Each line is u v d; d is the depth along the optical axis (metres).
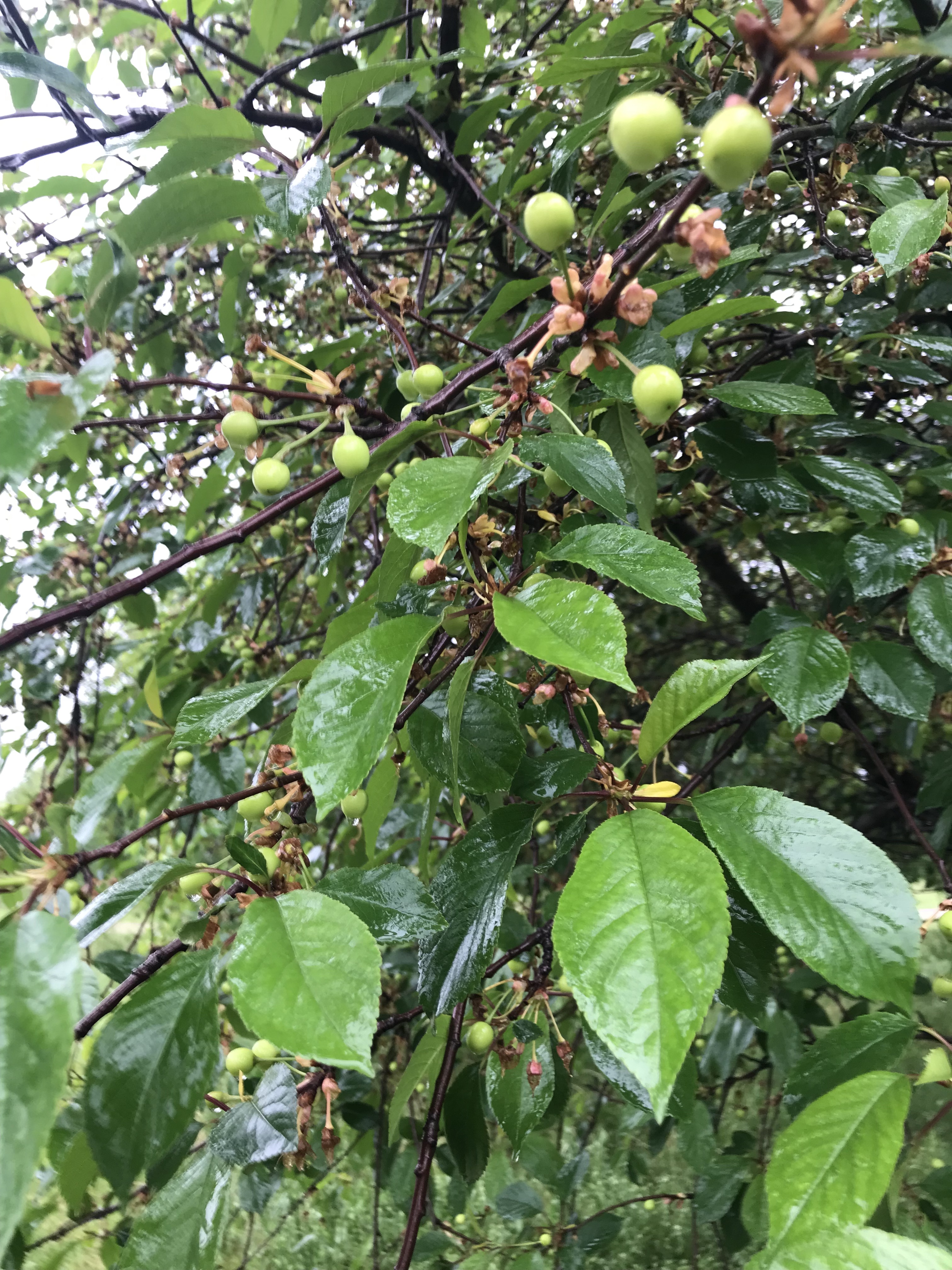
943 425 0.49
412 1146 0.56
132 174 0.49
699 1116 0.49
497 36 0.72
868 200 0.46
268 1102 0.24
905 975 0.17
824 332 0.46
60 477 0.74
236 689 0.25
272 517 0.26
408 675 0.20
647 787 0.22
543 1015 0.32
